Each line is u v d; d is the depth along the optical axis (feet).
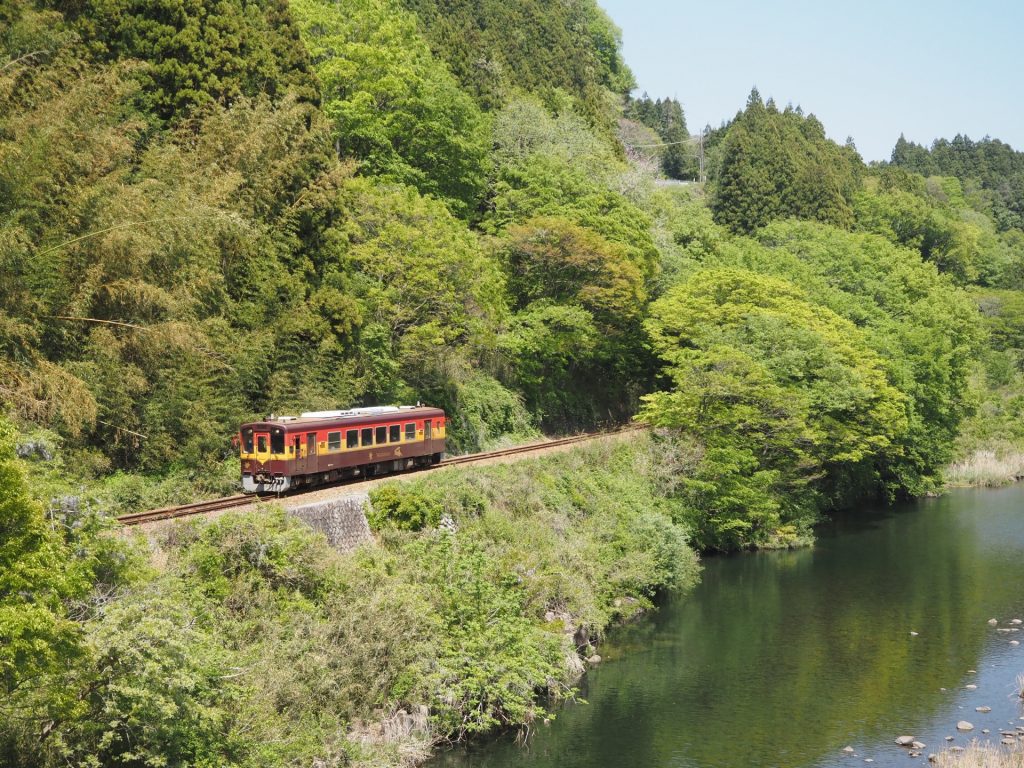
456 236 138.82
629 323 179.11
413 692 73.77
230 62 123.44
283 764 59.77
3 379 81.25
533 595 92.89
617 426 179.22
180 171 106.11
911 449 189.37
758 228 299.38
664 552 118.01
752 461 139.74
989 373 271.90
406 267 132.05
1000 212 485.15
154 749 53.47
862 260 239.91
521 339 152.66
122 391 93.50
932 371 193.47
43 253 87.20
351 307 120.88
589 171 212.43
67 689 49.60
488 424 151.02
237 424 106.63
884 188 367.66
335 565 78.07
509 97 232.32
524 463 121.90
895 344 191.62
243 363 107.04
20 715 51.62
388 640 73.97
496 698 78.79
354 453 107.04
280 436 97.09
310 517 84.17
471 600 83.92
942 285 259.19
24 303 84.43
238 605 71.61
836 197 318.86
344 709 69.31
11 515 47.47
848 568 133.59
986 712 85.05
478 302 141.69
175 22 120.78
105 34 117.70
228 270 113.70
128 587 60.03
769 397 142.00
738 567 133.49
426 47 202.18
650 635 104.58
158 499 92.02
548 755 74.74
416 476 106.11
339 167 128.57
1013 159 553.23
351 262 131.54
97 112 101.65
